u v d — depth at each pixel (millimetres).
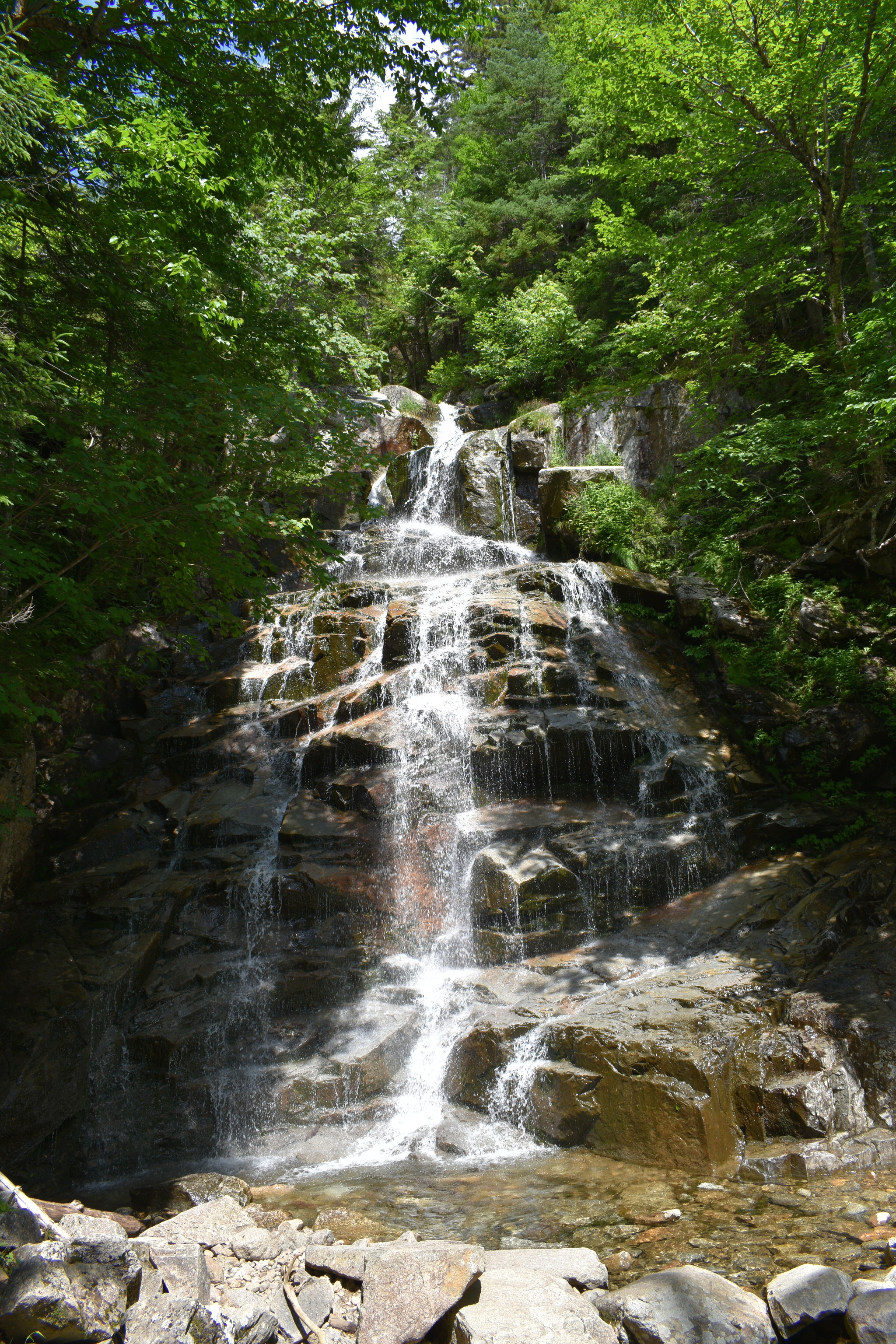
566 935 9539
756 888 9641
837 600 13367
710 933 8992
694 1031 6867
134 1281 3977
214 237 10672
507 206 28281
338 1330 3982
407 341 34250
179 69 10031
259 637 15695
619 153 18172
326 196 23953
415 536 18609
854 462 12000
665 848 10172
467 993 8797
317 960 9477
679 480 16469
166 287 8867
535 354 24016
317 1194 6285
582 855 9969
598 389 17578
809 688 12203
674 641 13875
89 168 8125
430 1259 4102
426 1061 8266
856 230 14141
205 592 16531
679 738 11906
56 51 9023
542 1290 3934
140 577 10617
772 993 7438
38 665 8953
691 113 13461
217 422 8758
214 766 13352
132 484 7117
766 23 11883
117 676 14586
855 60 12305
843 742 11273
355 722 12625
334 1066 8000
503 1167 6520
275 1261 4684
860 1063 6484
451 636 13641
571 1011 7859
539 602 13961
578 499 16828
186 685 15031
